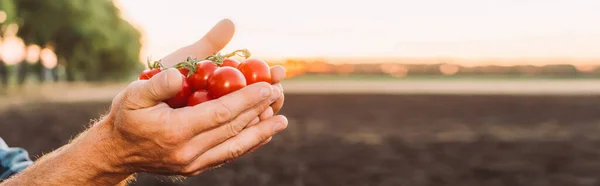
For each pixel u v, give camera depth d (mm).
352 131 14656
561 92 49062
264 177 8375
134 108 1306
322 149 11273
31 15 39031
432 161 9969
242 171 8789
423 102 29922
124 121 1312
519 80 137375
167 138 1321
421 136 13672
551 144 12414
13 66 45125
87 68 49031
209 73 1794
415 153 10891
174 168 1419
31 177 1370
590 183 8273
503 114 21188
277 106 1656
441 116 19984
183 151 1364
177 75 1290
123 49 56062
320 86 76812
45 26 39500
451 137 13508
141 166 1414
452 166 9484
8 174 1783
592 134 14461
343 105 26719
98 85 62188
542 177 8672
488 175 8781
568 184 8211
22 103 25844
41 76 53594
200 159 1414
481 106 26406
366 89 58719
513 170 9203
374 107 25172
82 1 42406
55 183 1347
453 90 54719
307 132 14352
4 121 16156
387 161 9906
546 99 34250
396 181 8211
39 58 45000
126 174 1432
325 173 8734
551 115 20859
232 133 1406
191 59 1839
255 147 1492
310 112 21719
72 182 1380
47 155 1480
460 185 8016
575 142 12805
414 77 155625
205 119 1335
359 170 9016
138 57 61406
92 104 25609
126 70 61875
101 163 1375
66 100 29141
